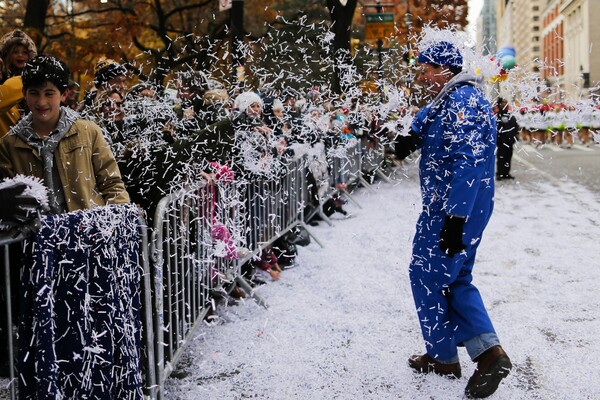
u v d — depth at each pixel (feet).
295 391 10.96
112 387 8.43
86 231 7.88
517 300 15.60
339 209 28.66
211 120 15.39
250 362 12.19
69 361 7.91
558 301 15.40
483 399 10.55
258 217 17.46
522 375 11.41
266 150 16.58
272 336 13.41
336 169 28.53
